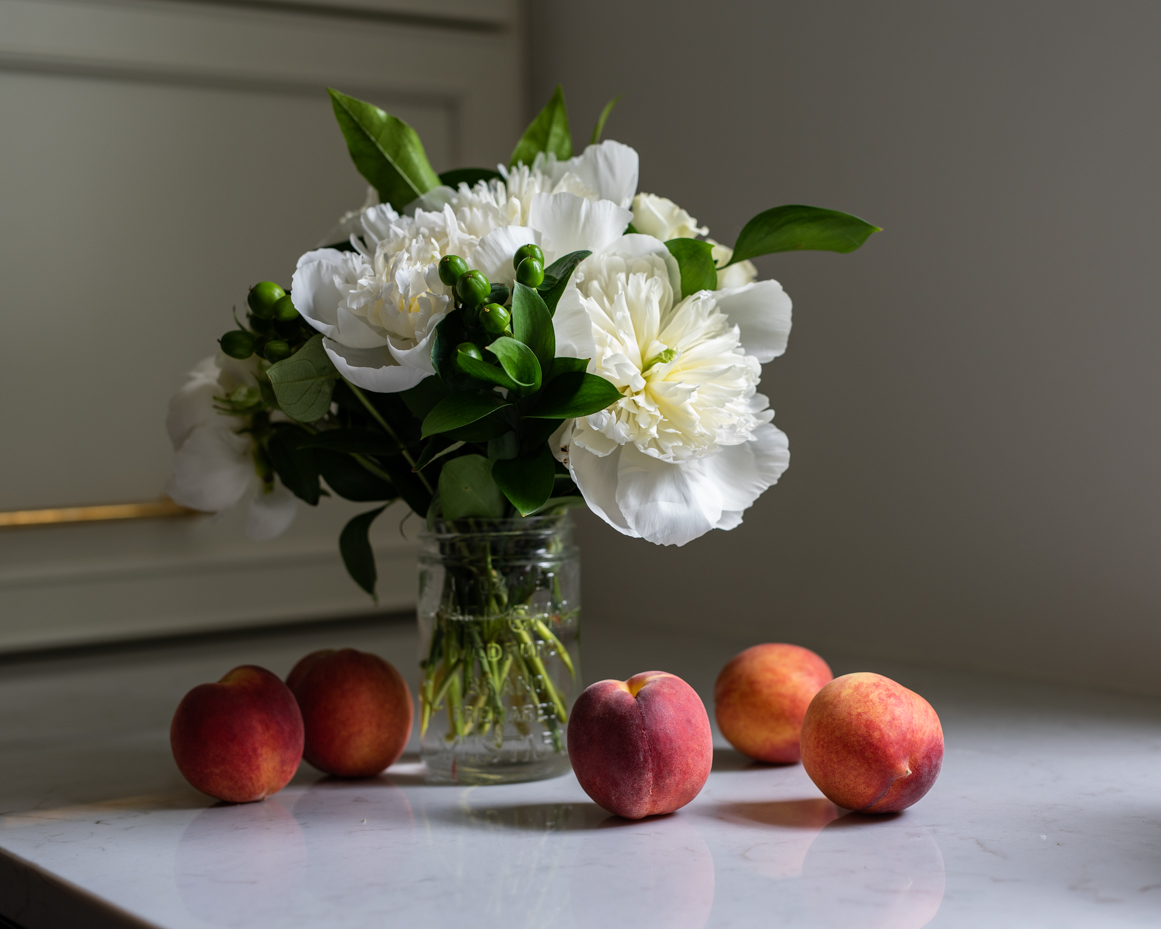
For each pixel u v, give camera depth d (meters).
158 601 1.40
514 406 0.68
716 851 0.62
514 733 0.76
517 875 0.59
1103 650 0.97
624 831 0.66
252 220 1.44
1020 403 1.02
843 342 1.18
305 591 1.48
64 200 1.34
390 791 0.77
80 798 0.77
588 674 1.13
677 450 0.66
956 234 1.06
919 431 1.11
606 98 1.48
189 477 0.76
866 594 1.18
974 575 1.07
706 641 1.32
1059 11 0.96
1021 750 0.82
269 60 1.42
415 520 1.55
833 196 1.17
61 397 1.35
